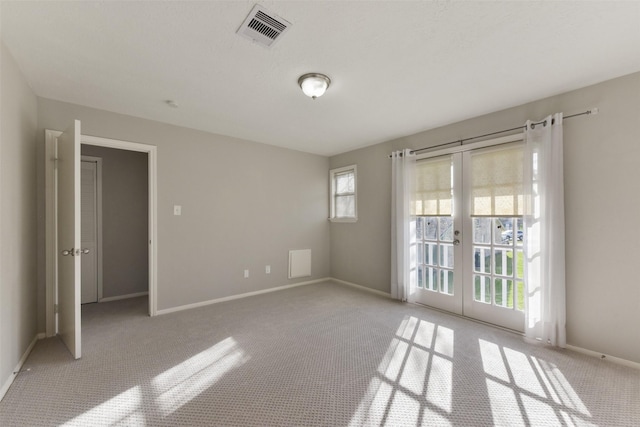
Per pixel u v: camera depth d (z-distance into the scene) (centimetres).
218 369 216
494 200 304
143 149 331
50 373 208
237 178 410
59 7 156
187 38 185
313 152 497
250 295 421
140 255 437
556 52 199
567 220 254
